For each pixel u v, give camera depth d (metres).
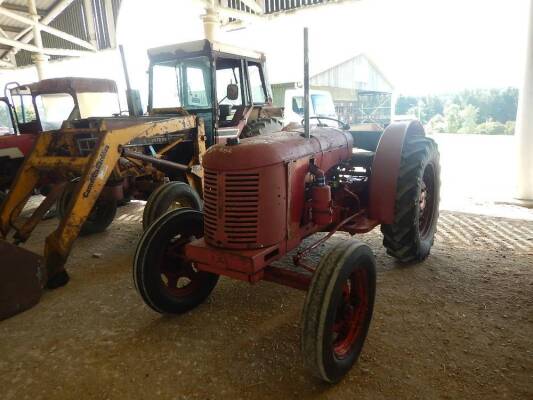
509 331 2.25
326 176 2.68
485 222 4.18
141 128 3.64
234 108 4.91
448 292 2.71
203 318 2.54
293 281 2.00
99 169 3.26
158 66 4.75
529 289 2.71
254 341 2.27
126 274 3.31
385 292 2.73
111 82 6.06
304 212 2.26
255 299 2.76
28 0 10.95
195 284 2.67
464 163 8.54
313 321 1.70
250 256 1.89
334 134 2.75
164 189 3.63
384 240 3.02
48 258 3.05
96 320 2.59
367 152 3.34
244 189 1.94
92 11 12.43
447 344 2.16
